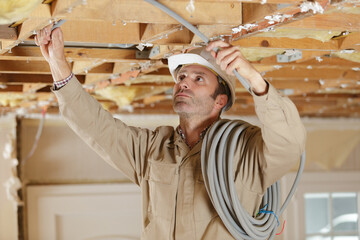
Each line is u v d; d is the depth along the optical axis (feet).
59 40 6.32
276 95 5.71
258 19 6.35
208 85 7.22
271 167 6.23
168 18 6.33
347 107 18.75
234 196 6.33
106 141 7.08
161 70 10.91
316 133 20.83
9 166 17.33
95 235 18.37
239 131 6.60
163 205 6.89
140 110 17.71
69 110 6.65
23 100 14.38
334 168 21.01
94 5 6.00
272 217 6.95
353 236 21.88
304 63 9.92
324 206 21.66
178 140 7.14
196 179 6.83
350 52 8.71
